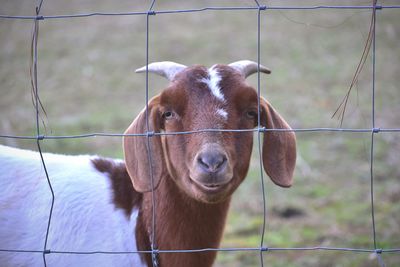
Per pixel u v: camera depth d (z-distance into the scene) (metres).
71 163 4.54
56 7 16.92
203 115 3.83
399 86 11.54
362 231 7.12
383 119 10.13
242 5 16.94
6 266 4.25
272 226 7.33
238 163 3.93
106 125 10.27
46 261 4.21
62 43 14.40
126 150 4.09
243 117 3.98
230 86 3.95
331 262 6.53
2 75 12.49
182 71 4.07
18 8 16.33
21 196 4.35
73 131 10.01
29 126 10.12
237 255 6.73
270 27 15.21
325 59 13.08
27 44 14.26
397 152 9.08
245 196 8.03
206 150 3.62
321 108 10.69
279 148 4.17
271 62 13.05
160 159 4.04
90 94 11.75
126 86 12.13
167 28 15.52
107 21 16.08
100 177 4.45
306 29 14.79
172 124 3.98
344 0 15.92
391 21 14.52
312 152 9.17
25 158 4.52
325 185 8.27
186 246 4.21
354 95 11.23
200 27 15.48
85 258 4.17
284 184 4.14
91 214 4.28
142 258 4.22
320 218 7.47
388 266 6.37
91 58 13.49
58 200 4.31
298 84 11.86
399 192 7.92
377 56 13.05
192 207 4.16
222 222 4.30
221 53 13.55
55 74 12.62
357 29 14.40
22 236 4.25
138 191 4.04
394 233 7.01
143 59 13.36
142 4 17.25
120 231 4.24
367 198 7.88
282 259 6.64
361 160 8.89
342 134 9.78
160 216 4.21
